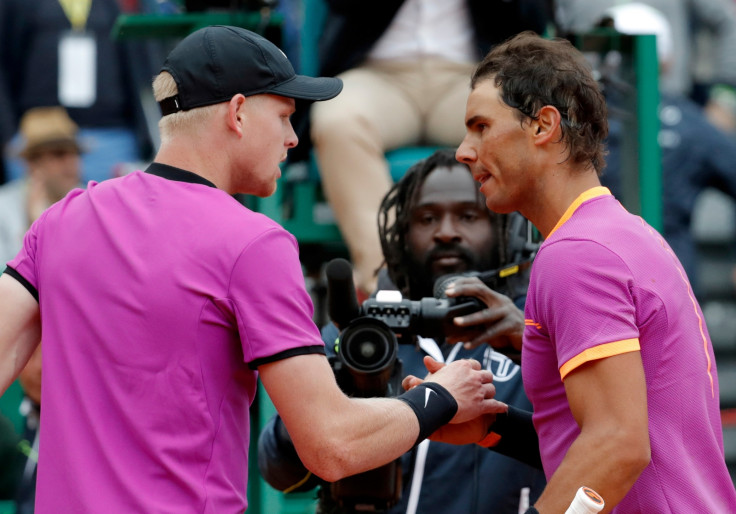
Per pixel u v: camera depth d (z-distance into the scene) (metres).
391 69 15.56
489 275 10.54
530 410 10.62
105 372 8.27
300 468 10.34
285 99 8.95
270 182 8.95
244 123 8.73
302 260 16.09
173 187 8.60
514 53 8.84
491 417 9.82
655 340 8.23
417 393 8.87
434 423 8.83
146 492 8.08
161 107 8.88
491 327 10.00
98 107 21.94
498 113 8.73
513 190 8.80
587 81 8.76
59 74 21.86
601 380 8.01
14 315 8.74
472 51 15.85
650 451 8.09
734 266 24.33
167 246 8.35
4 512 15.38
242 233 8.38
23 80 21.98
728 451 21.78
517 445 9.88
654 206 15.79
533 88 8.65
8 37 21.89
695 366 8.38
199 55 8.70
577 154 8.68
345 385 9.63
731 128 24.09
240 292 8.27
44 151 20.02
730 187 20.34
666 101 20.45
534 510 8.08
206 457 8.21
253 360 8.26
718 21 24.11
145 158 22.05
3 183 21.94
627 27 20.66
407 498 10.59
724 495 8.51
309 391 8.20
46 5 21.88
